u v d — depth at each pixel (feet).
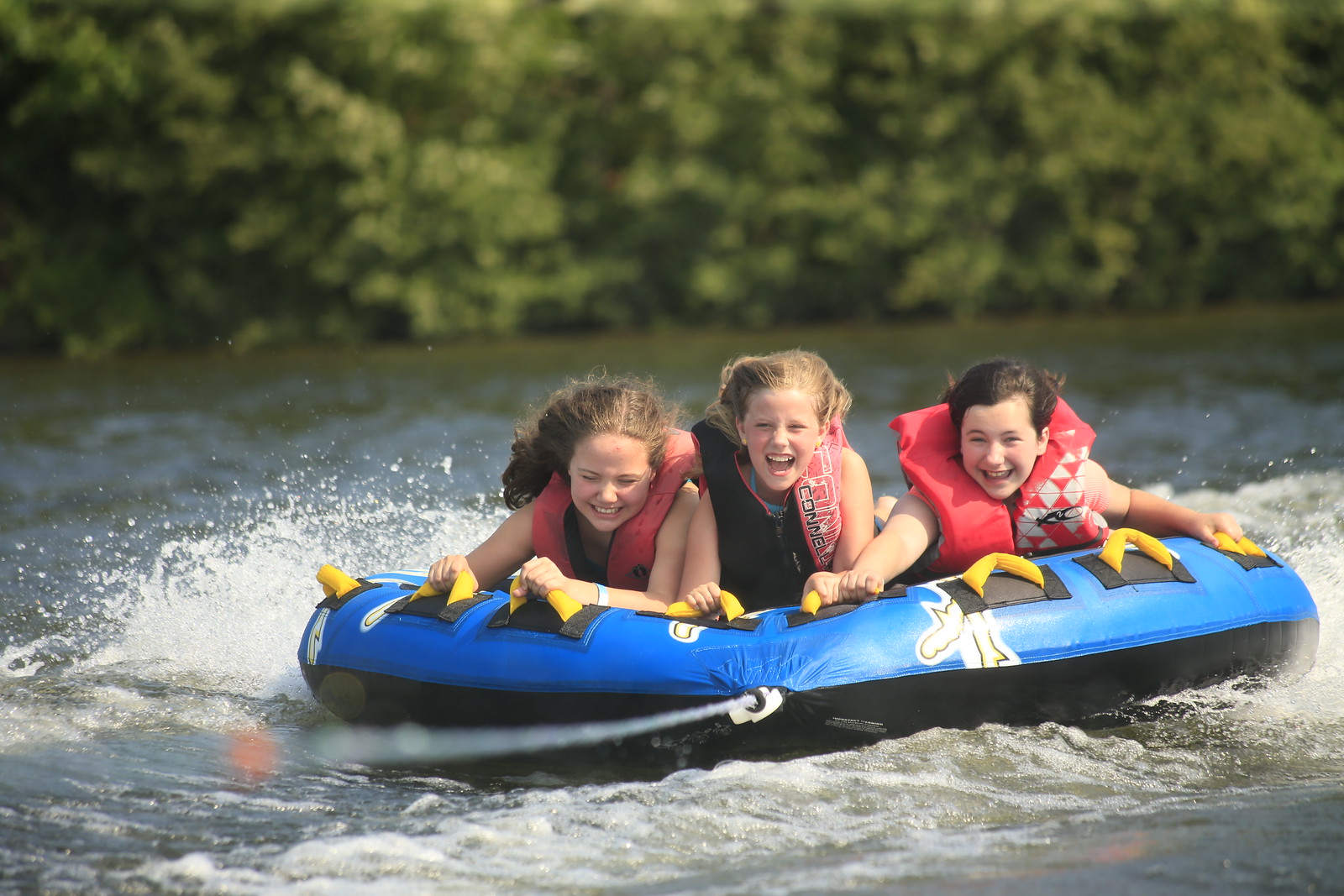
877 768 34.71
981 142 239.50
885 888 27.37
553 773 36.29
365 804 33.60
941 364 152.66
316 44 208.44
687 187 225.97
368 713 40.14
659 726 35.65
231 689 44.88
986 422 40.65
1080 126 236.22
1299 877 27.20
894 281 241.35
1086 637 37.68
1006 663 36.73
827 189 237.45
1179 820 30.76
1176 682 38.99
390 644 39.81
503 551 43.55
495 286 217.36
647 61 230.68
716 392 130.82
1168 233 247.29
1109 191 246.27
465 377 152.05
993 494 41.70
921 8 234.99
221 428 108.37
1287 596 41.60
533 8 232.53
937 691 36.17
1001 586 38.42
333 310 216.13
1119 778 33.99
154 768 36.58
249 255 213.46
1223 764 34.99
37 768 36.42
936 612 37.04
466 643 38.45
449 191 211.82
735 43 232.12
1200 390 116.98
